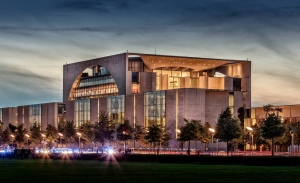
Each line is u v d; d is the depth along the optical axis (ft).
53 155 428.97
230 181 173.06
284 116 586.04
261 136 422.41
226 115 491.31
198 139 520.42
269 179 180.75
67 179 183.52
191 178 186.09
